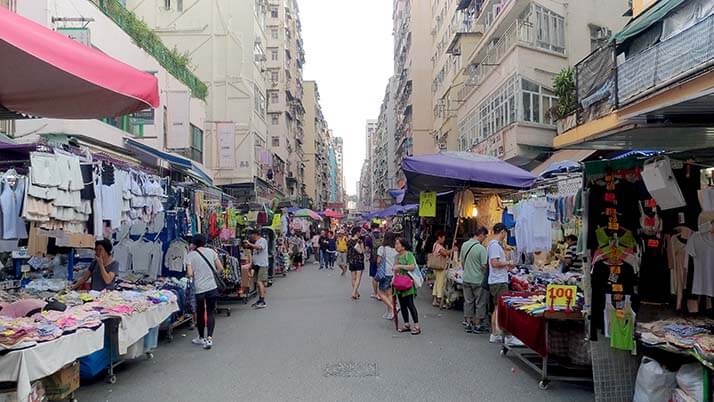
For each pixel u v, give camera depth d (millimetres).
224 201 16172
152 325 7477
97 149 10891
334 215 42094
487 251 9125
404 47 55938
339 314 12062
